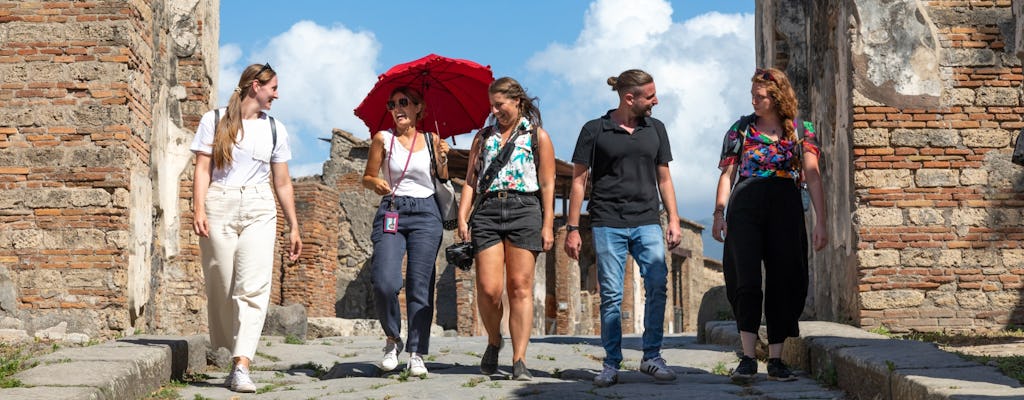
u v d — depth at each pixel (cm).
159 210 1046
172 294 1238
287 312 1182
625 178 624
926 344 596
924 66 902
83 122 913
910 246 885
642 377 642
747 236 619
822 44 1009
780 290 626
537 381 630
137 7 952
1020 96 901
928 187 892
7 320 883
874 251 884
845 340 639
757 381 635
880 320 879
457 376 655
